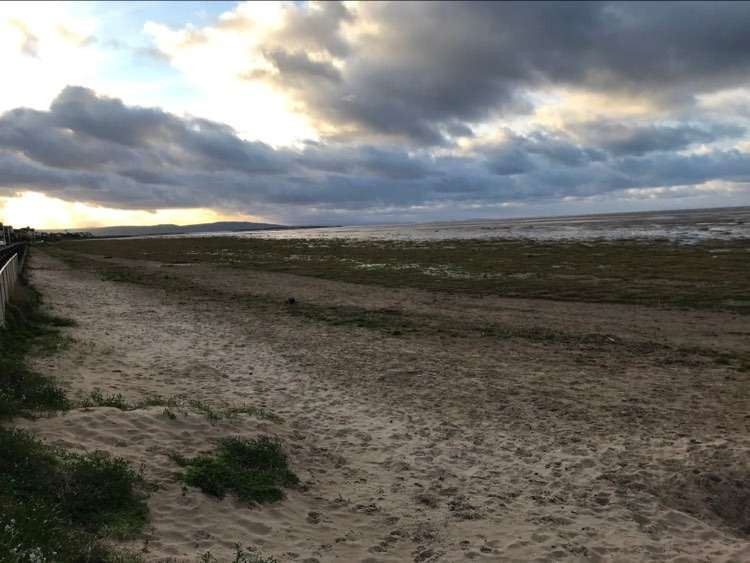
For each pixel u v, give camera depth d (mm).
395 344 14367
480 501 6152
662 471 6871
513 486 6547
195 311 19641
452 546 5199
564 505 6090
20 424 6492
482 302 21234
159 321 17219
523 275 28875
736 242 43938
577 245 48562
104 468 5535
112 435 6641
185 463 6211
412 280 28484
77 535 4355
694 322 16484
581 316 17922
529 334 15281
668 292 21688
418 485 6539
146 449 6449
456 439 8000
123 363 11391
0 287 12555
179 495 5520
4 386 7746
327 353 13336
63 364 10562
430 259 40562
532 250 44875
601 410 9188
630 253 38344
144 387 9695
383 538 5320
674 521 5789
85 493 5082
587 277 27078
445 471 6930
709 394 9938
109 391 9070
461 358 12852
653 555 5148
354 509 5918
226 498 5695
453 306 20406
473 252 45469
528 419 8820
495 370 11797
